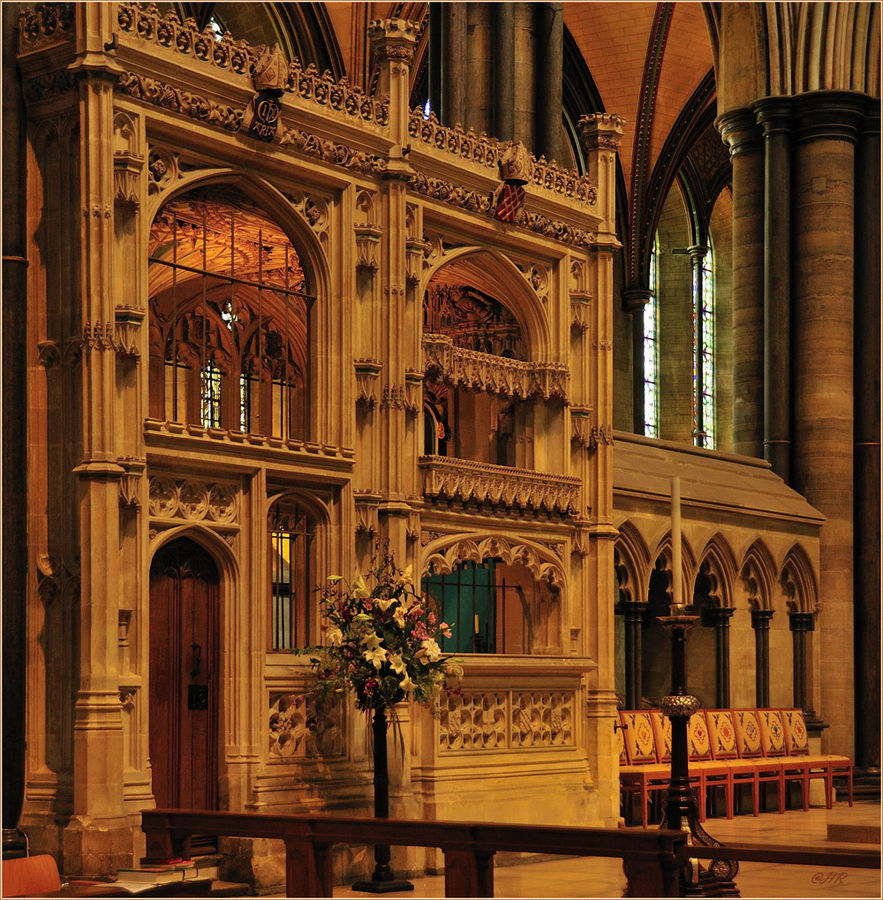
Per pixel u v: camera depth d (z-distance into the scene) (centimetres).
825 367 2747
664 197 4009
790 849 1205
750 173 2884
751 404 2844
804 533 2603
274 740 1541
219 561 1527
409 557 1695
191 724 1508
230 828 1226
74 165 1418
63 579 1395
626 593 2211
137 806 1360
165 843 1251
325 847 1199
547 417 1947
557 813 1806
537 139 2306
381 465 1683
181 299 1973
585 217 1997
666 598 2466
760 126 2866
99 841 1305
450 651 1978
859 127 2816
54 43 1418
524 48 2297
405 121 1730
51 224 1430
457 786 1688
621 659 2500
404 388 1698
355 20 3516
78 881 1195
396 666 1446
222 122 1519
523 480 1850
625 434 2341
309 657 1599
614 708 1950
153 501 1444
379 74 1748
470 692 1727
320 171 1636
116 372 1399
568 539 1939
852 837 1859
